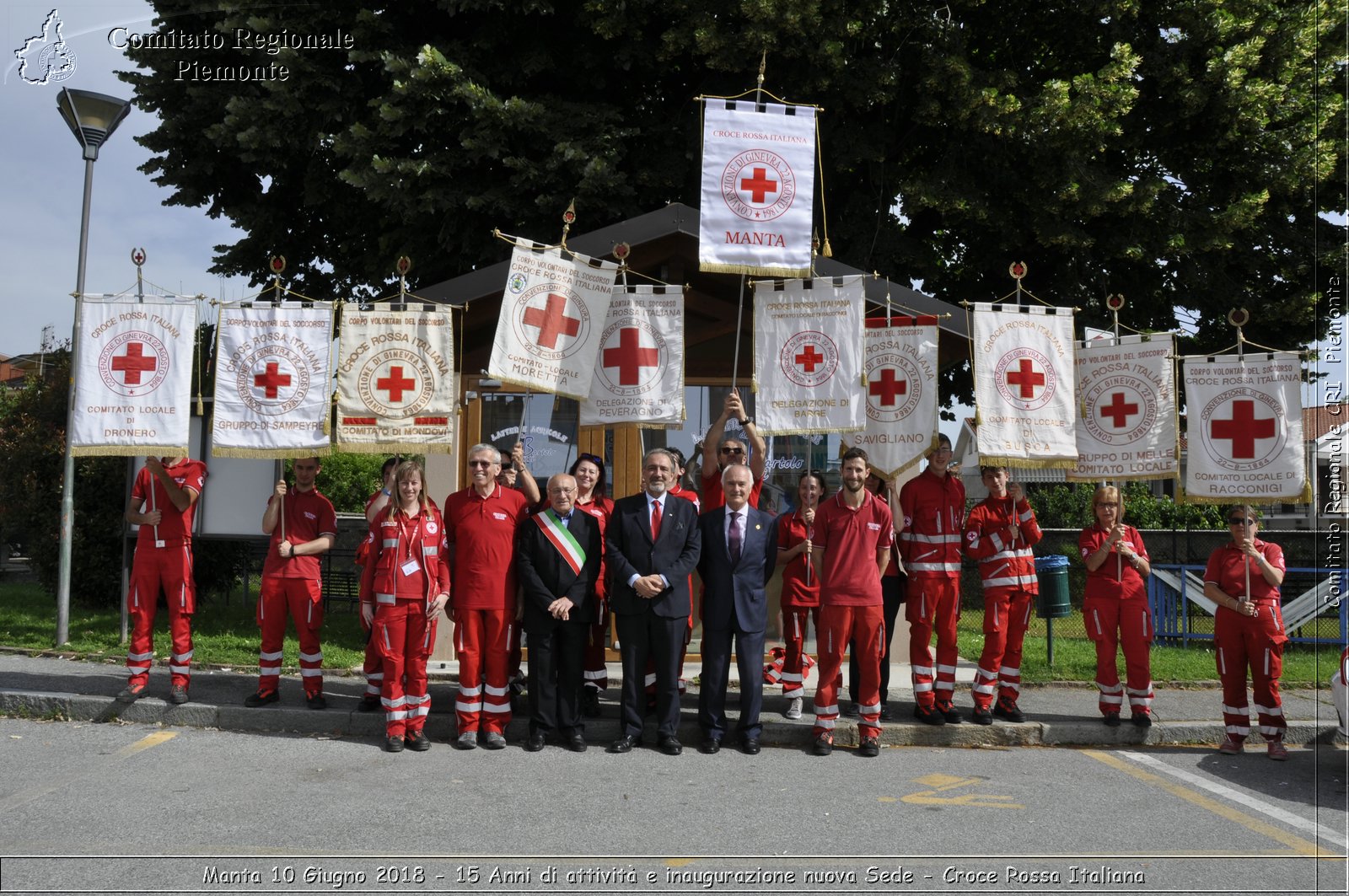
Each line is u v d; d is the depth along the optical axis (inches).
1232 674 297.9
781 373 321.4
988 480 318.0
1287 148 527.5
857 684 325.4
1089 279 566.9
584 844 207.3
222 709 305.9
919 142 575.2
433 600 285.4
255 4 511.2
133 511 315.9
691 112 545.0
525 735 303.7
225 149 530.3
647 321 325.1
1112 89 479.8
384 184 481.1
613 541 293.9
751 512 296.2
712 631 292.0
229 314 315.0
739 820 225.5
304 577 312.3
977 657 433.7
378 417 315.3
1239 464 314.0
